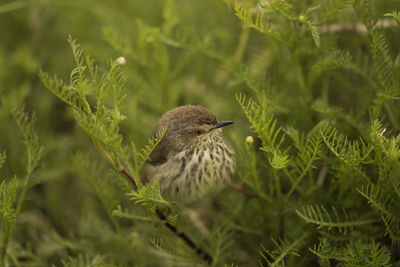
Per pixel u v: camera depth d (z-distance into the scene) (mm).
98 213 10094
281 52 8594
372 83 7539
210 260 7816
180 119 8602
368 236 6785
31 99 11164
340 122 7578
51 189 10359
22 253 8430
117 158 6281
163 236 7895
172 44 9289
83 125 6012
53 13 12258
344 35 8344
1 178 9352
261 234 7918
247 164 7438
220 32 9914
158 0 11477
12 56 11750
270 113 6414
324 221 6734
